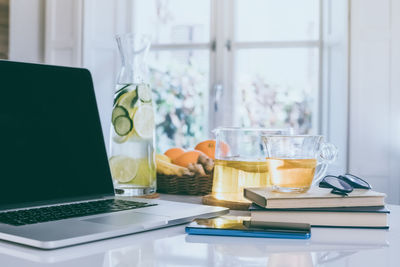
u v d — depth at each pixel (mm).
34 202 790
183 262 459
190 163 1035
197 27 3771
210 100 3721
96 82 3795
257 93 3670
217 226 606
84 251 502
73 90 916
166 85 3814
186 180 1028
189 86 3777
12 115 799
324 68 3520
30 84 842
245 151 835
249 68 3676
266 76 3654
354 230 646
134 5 3883
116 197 891
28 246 525
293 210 659
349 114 3256
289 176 694
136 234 599
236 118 3693
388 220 744
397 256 500
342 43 3254
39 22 3922
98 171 906
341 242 565
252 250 516
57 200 826
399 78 3219
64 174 848
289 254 499
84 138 903
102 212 692
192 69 3768
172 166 1031
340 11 3293
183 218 667
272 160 708
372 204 677
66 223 606
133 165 938
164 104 3824
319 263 464
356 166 3242
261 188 750
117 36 951
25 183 786
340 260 478
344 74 3230
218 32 3688
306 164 693
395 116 3217
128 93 937
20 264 446
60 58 3803
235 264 454
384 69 3232
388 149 3221
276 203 657
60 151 854
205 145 1157
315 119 3582
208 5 3742
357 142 3246
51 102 868
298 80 3605
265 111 3668
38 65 865
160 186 1062
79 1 3736
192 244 542
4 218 635
